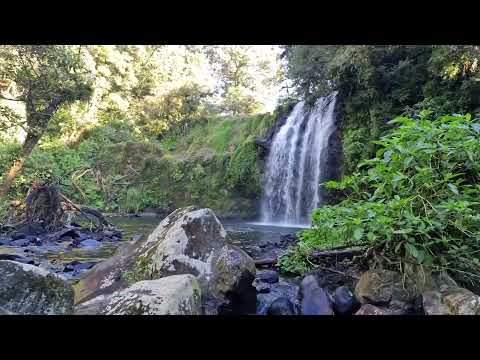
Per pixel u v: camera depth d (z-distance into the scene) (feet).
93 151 57.93
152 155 61.57
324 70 35.04
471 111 24.68
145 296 7.89
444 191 10.13
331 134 38.06
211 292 10.03
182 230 11.34
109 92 70.54
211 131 66.33
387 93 31.09
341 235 11.25
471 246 10.09
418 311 9.21
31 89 31.12
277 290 12.19
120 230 31.76
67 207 30.60
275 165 47.19
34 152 38.40
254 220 48.39
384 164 10.91
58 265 16.58
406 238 9.45
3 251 20.35
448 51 24.35
